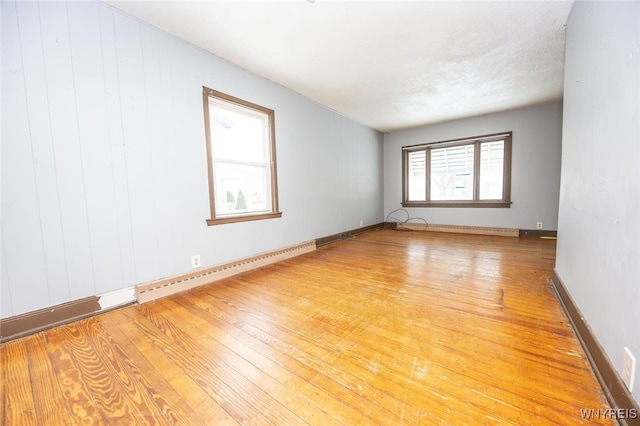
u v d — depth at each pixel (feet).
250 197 10.06
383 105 13.62
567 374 3.77
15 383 3.85
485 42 8.02
